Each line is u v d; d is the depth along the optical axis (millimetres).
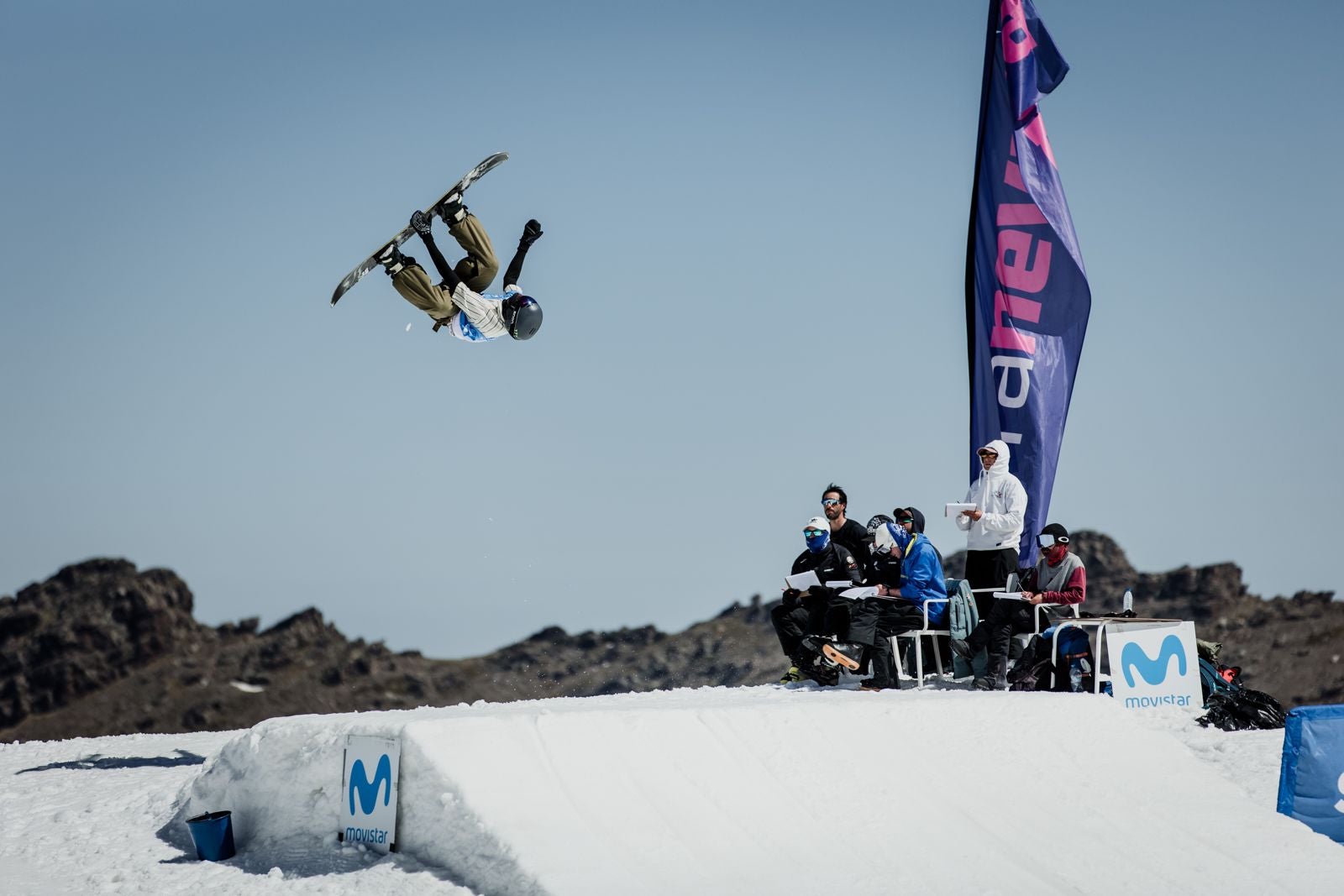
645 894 21672
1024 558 49438
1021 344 50312
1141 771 30844
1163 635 39094
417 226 32594
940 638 44312
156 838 28578
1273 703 38000
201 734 46531
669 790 25328
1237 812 29094
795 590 44625
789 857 24078
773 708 29281
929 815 26828
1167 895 24797
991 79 51469
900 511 42906
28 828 30172
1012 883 24359
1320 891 25469
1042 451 49969
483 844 22891
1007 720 31641
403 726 25141
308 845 26188
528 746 25281
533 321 33156
